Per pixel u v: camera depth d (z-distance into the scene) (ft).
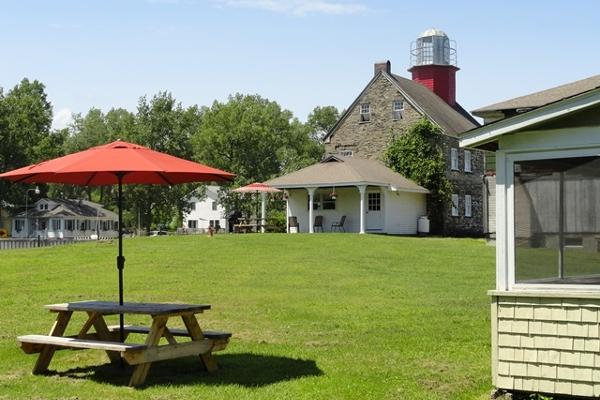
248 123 267.80
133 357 27.43
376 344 36.09
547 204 26.05
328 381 28.66
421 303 50.14
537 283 26.00
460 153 158.92
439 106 167.22
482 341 36.70
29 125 281.74
